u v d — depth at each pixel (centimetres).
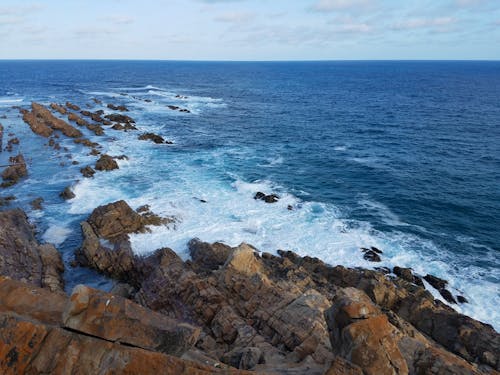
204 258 2791
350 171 5109
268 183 4588
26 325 914
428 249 3209
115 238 3062
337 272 2712
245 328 1792
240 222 3509
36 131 6456
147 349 935
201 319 1966
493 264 3014
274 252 3072
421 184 4662
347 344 1118
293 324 1770
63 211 3616
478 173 5062
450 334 2130
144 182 4412
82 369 877
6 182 4216
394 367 1076
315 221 3631
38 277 2503
